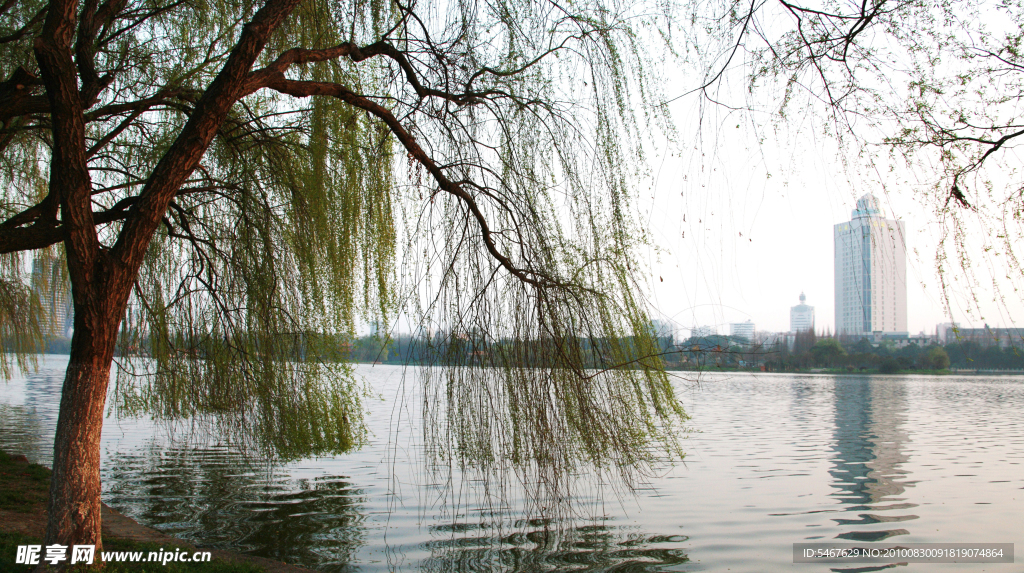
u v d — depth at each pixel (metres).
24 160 9.62
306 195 7.97
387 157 7.04
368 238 7.29
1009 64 4.31
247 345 8.33
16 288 12.93
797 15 4.93
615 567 6.61
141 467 11.74
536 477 5.54
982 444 16.98
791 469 12.69
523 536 7.55
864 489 10.87
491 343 5.65
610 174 5.75
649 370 5.78
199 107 5.00
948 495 10.44
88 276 4.63
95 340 4.67
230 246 8.29
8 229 6.04
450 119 6.39
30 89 6.07
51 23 4.42
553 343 5.54
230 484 10.32
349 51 6.21
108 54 7.71
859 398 37.34
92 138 7.96
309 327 8.59
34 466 10.57
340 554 6.84
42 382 38.91
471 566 6.53
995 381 69.69
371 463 12.13
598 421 5.59
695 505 9.38
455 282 5.78
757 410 27.73
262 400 8.43
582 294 5.66
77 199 4.54
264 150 8.05
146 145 8.54
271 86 5.55
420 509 8.66
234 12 7.93
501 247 5.85
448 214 5.98
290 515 8.38
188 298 8.59
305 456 9.26
